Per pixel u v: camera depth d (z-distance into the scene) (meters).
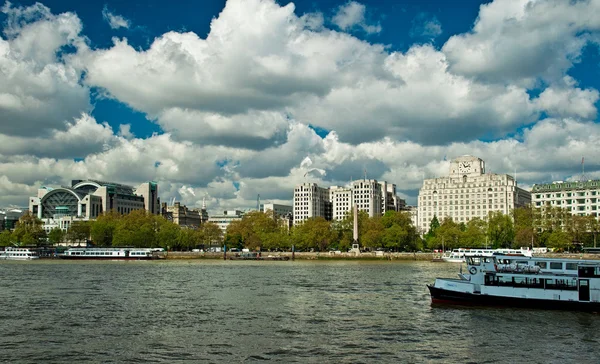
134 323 92.44
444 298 111.12
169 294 131.38
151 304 114.12
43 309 107.12
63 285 152.50
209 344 77.19
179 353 72.31
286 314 101.56
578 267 104.06
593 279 102.12
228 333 84.38
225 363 67.62
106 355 71.31
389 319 96.12
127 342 78.38
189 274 196.00
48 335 82.94
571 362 69.06
